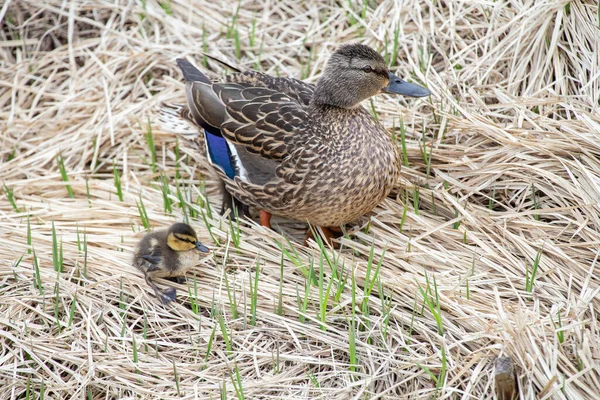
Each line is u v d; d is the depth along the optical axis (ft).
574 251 32.76
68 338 30.66
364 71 33.86
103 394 29.22
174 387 28.81
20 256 33.99
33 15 45.21
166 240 32.17
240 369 29.43
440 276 32.53
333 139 33.81
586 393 27.12
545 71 39.04
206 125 36.22
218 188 38.81
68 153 40.50
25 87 43.11
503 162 36.09
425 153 37.11
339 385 28.71
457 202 35.35
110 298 32.40
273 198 34.76
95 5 45.39
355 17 43.37
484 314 30.14
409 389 28.45
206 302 32.17
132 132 40.98
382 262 33.99
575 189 34.14
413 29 42.96
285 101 35.86
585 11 39.34
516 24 40.65
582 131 35.96
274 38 44.29
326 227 36.37
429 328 30.35
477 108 38.78
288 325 30.68
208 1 45.91
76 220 36.78
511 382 27.12
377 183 34.17
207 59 43.52
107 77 43.27
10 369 29.50
